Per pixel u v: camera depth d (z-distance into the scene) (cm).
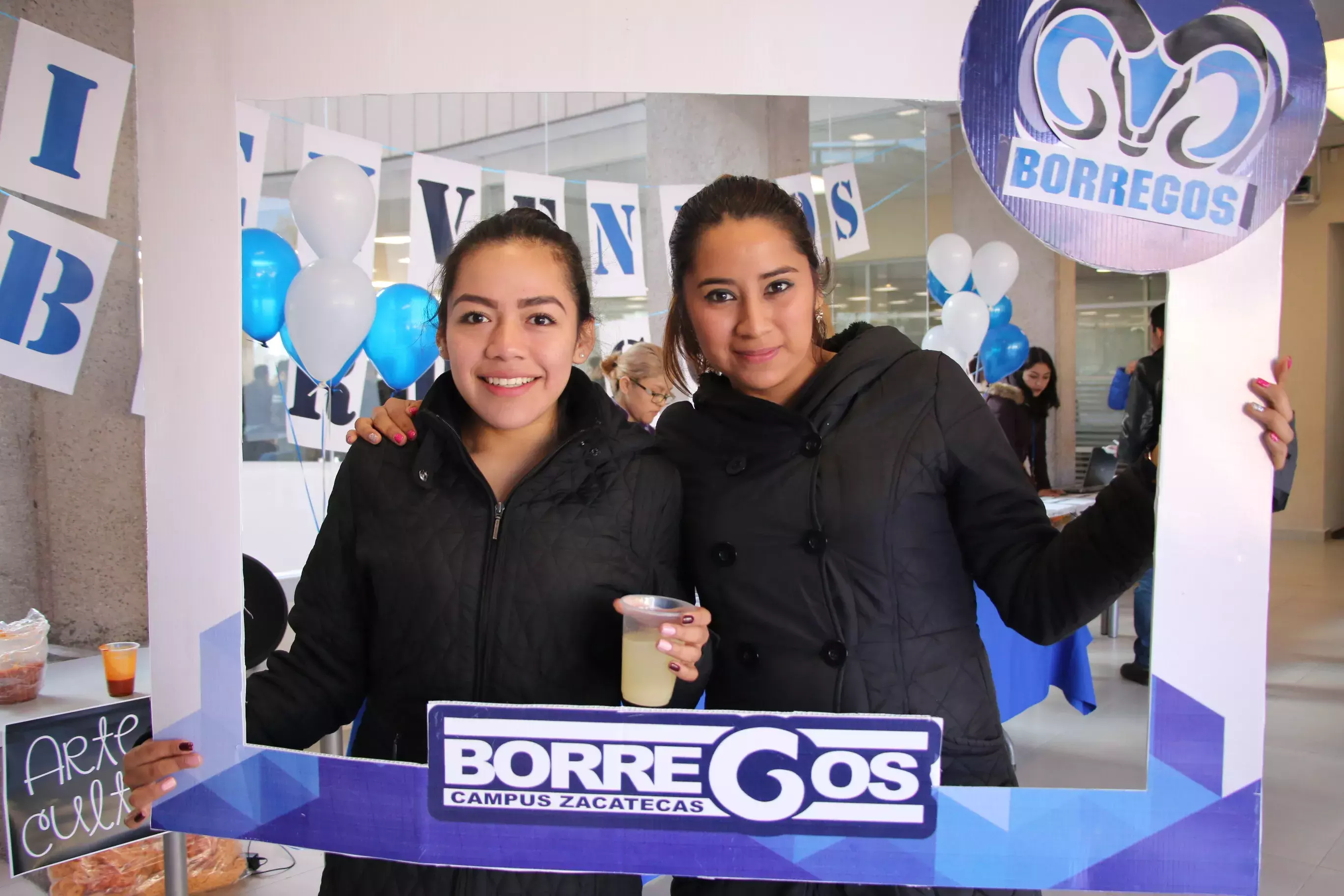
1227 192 88
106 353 249
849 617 96
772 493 99
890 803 91
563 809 93
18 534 248
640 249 355
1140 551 89
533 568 98
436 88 94
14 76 219
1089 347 595
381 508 100
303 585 105
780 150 393
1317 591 594
